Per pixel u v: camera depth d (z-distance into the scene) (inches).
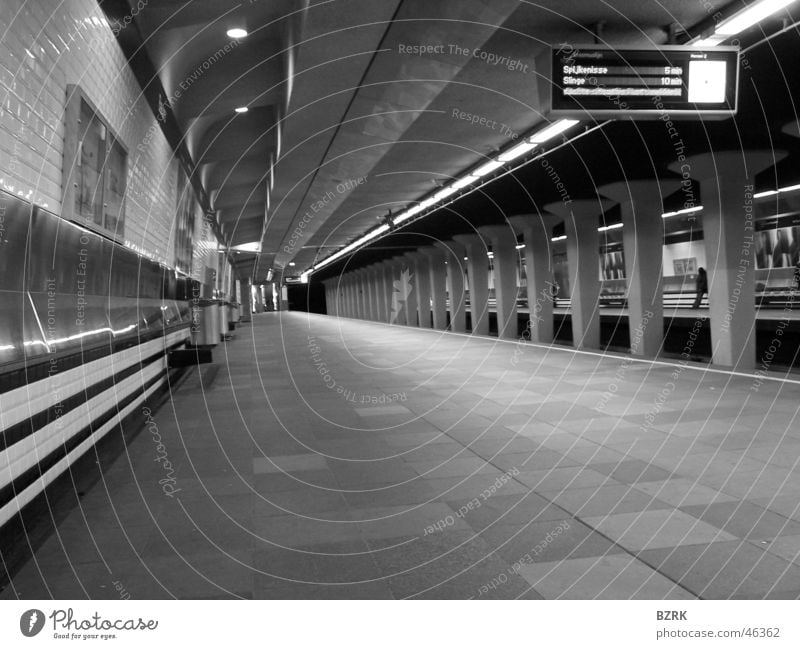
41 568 133.3
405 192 863.7
